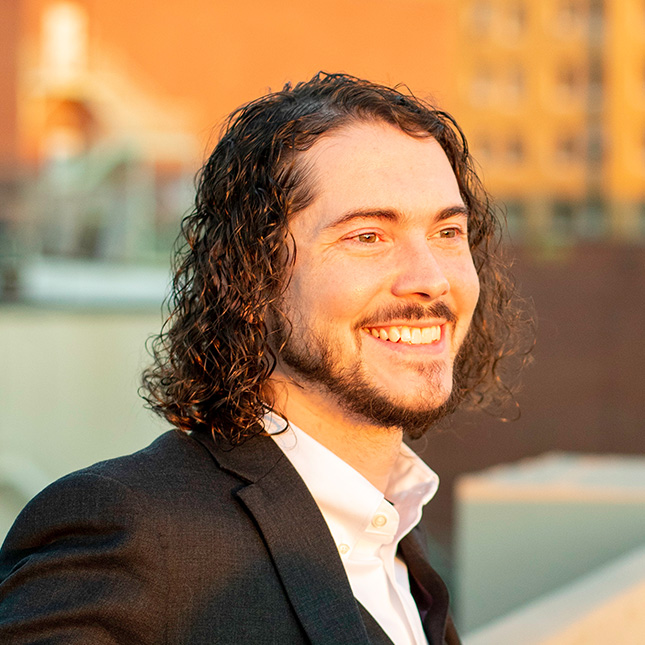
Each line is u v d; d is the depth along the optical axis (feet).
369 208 3.20
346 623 2.89
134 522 2.76
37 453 18.03
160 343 3.98
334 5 60.44
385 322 3.21
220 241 3.51
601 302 22.82
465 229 3.55
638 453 22.44
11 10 40.27
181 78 56.70
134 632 2.64
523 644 5.93
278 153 3.36
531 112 69.56
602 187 69.56
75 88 42.09
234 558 2.88
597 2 70.64
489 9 68.85
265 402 3.43
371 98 3.46
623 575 7.02
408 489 3.80
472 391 4.91
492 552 9.49
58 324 18.70
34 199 19.12
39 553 2.76
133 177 20.12
